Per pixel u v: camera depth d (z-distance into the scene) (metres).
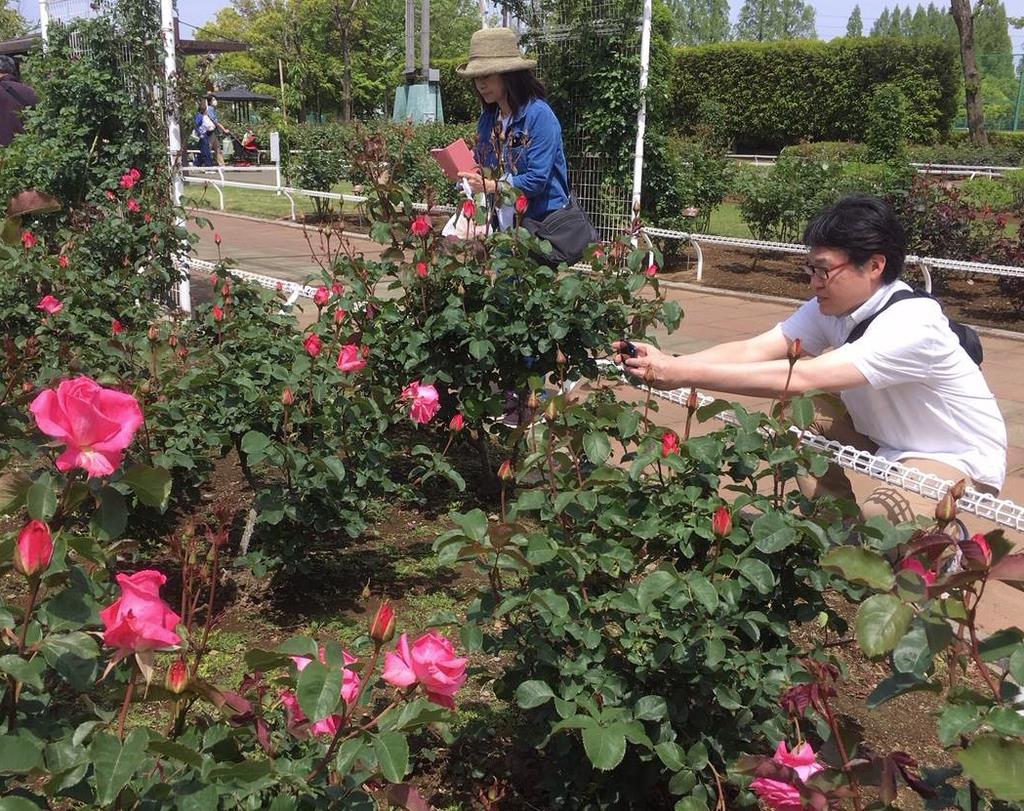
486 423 3.96
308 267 10.16
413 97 21.84
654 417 5.14
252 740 1.63
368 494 3.14
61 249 5.46
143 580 1.22
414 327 3.66
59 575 1.41
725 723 1.93
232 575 3.27
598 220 8.89
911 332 2.62
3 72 8.67
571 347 3.75
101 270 5.45
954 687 1.35
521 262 3.56
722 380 2.70
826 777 1.36
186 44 20.30
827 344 3.11
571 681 1.86
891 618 1.19
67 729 1.35
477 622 1.97
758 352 3.19
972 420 2.76
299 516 2.86
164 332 3.85
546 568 1.94
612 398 3.53
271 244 12.17
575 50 8.65
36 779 1.49
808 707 1.82
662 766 1.93
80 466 1.29
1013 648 1.22
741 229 14.14
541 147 4.29
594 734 1.60
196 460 3.16
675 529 1.91
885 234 2.66
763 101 31.56
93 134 7.23
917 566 1.33
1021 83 33.25
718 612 1.83
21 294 4.71
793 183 11.32
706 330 7.69
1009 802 1.27
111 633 1.19
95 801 1.25
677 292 9.45
